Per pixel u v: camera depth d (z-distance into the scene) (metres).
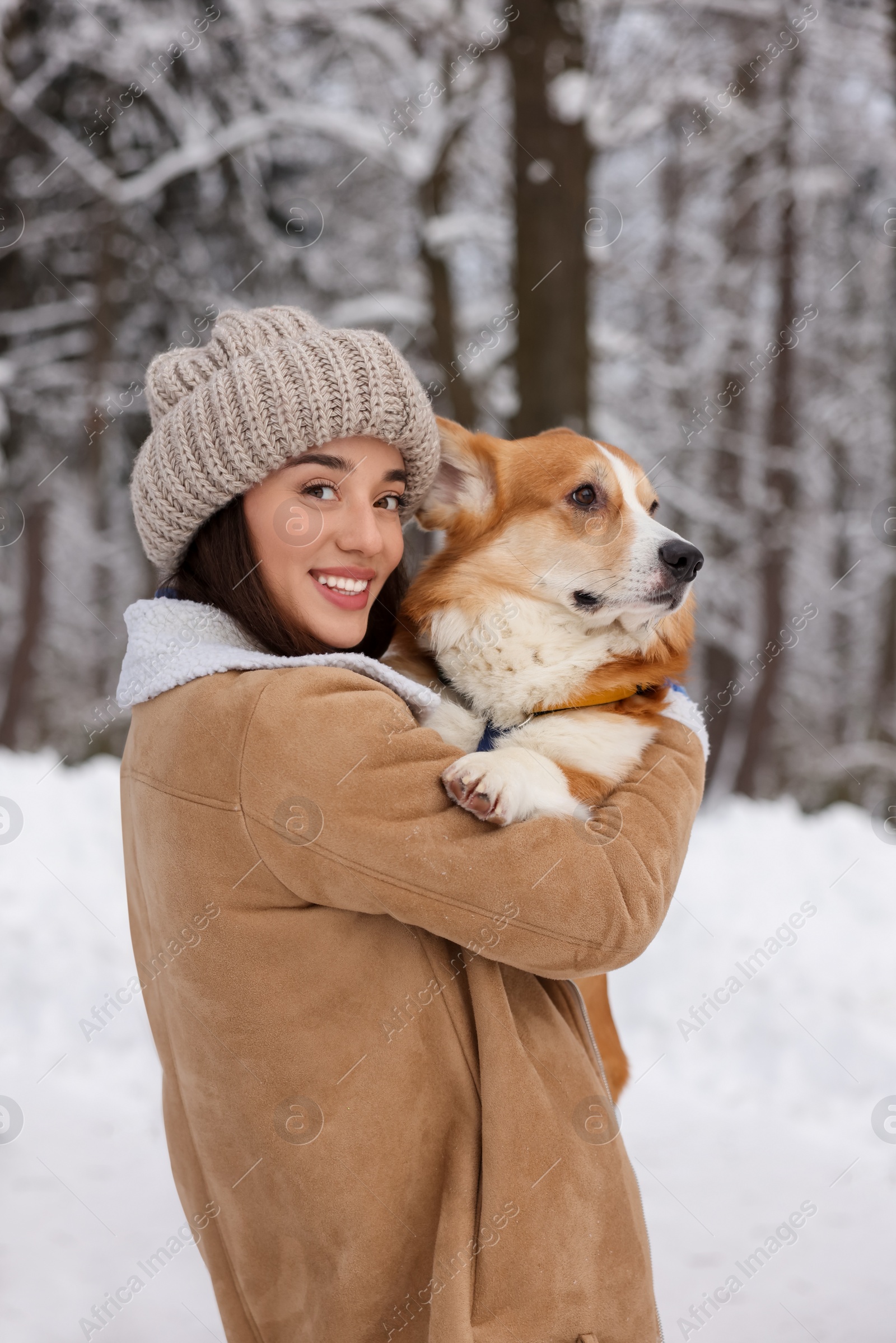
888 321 13.27
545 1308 1.44
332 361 1.71
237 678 1.56
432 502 2.71
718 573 13.03
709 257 12.38
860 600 16.03
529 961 1.46
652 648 2.60
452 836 1.47
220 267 11.11
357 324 10.67
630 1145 3.89
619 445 10.56
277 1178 1.48
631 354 11.17
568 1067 1.56
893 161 11.41
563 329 7.71
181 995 1.54
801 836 6.82
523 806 1.61
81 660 17.88
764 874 6.20
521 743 2.29
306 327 1.85
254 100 10.17
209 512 1.76
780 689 15.14
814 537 14.73
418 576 2.73
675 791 1.78
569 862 1.48
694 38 9.90
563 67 8.07
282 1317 1.54
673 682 2.59
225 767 1.49
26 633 14.63
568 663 2.49
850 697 17.08
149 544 1.85
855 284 13.03
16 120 10.17
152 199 10.81
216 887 1.50
